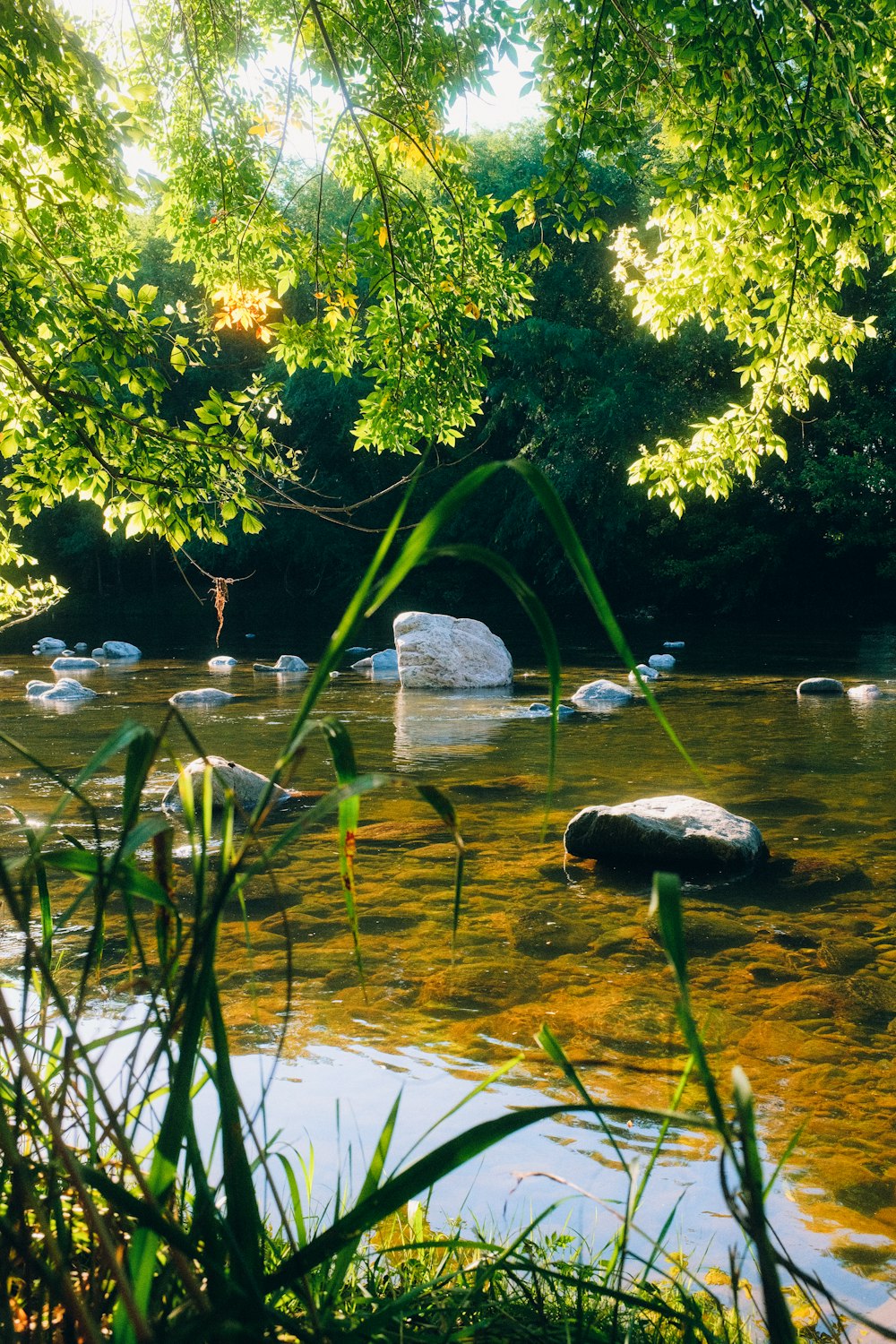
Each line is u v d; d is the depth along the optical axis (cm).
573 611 3494
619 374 3059
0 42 472
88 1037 398
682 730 1294
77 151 516
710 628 2966
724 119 588
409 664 1838
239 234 707
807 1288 267
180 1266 89
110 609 3856
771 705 1506
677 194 666
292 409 3244
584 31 607
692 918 603
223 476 538
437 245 657
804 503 3275
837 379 3064
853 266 796
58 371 530
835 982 502
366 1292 200
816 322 801
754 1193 83
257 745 1210
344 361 681
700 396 3152
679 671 1948
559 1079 400
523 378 3128
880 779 995
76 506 3841
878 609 3412
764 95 548
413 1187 97
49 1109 86
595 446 3094
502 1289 190
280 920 594
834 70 546
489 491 3309
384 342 646
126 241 672
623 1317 188
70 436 532
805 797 921
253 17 726
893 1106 381
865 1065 414
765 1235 82
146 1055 381
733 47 528
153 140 732
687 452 879
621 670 1980
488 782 996
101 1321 109
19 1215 94
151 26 717
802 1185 326
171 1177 96
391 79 643
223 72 730
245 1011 468
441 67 656
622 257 848
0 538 697
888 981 504
